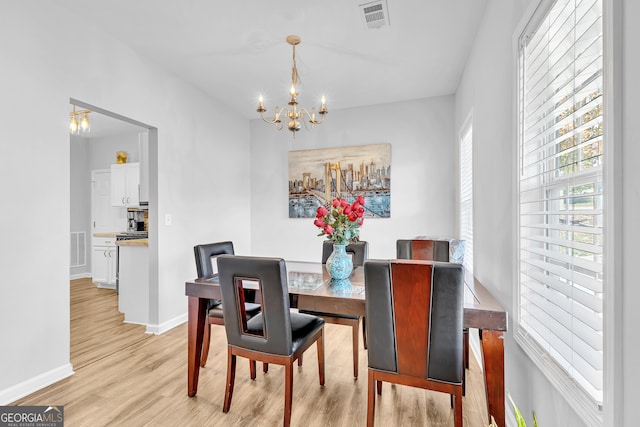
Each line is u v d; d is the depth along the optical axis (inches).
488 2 83.7
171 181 125.7
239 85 137.8
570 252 50.2
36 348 80.5
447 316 52.9
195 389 77.9
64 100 87.8
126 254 132.5
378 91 144.0
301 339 70.7
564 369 44.9
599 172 40.4
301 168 172.2
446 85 137.8
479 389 81.2
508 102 68.4
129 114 107.7
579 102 44.4
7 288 75.4
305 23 94.6
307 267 100.9
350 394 79.0
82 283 207.9
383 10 88.5
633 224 31.0
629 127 31.6
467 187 124.0
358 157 161.9
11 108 76.4
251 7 87.3
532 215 59.2
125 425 67.1
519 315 61.2
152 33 100.3
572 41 46.0
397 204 156.1
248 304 94.6
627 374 31.7
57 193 85.9
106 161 225.6
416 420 69.2
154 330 119.0
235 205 168.4
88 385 82.6
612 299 33.3
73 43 90.1
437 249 95.2
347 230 79.8
